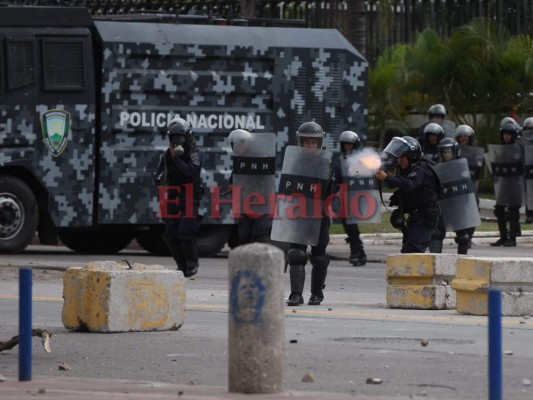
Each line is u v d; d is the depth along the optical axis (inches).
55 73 2121.1
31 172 2113.7
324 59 2249.0
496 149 2456.9
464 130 2113.7
